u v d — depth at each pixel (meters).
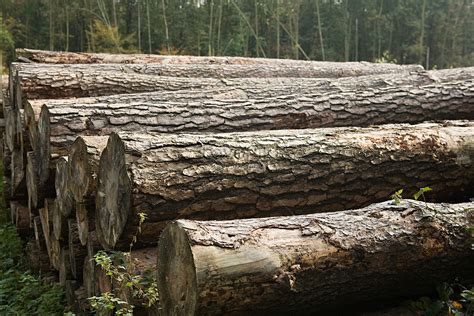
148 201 2.85
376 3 26.70
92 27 23.42
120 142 2.92
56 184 3.98
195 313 2.29
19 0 23.56
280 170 3.13
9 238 5.78
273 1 23.27
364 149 3.40
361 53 27.09
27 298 4.21
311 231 2.60
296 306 2.55
